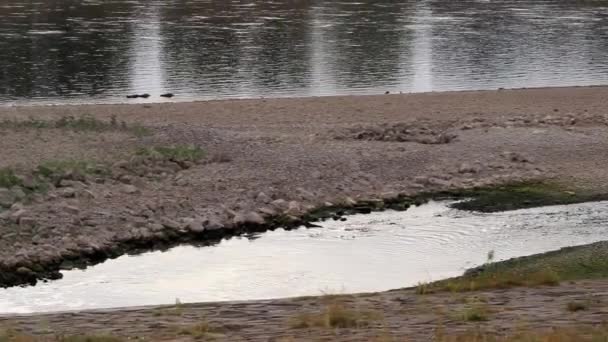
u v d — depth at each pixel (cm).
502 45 8638
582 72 7219
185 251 3053
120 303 2591
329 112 5288
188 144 4159
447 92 6103
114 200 3362
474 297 2178
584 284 2352
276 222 3328
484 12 11362
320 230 3281
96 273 2841
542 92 6056
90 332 1900
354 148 4162
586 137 4366
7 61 7675
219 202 3431
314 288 2686
